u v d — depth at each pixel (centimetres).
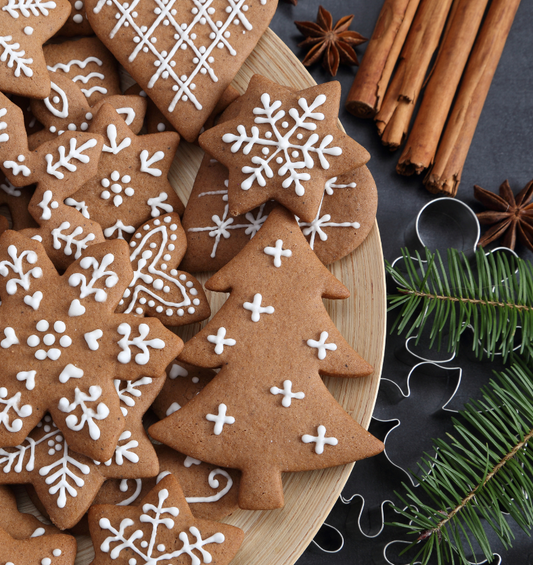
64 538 40
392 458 47
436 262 48
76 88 43
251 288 41
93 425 39
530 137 50
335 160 41
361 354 42
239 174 42
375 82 48
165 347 40
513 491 41
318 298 41
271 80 44
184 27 43
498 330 42
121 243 40
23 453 40
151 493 40
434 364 45
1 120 42
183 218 43
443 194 49
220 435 40
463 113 48
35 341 40
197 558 39
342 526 47
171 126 44
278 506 40
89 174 42
